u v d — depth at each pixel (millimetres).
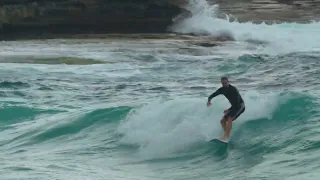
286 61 103312
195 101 58812
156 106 60031
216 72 101125
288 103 59031
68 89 90188
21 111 77000
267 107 58469
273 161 50188
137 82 94750
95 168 52125
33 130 67562
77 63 110375
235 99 53625
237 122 57219
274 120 57781
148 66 107750
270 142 54438
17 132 68438
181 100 59562
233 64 104812
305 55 108250
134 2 154875
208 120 56719
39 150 60500
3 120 75125
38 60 112625
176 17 156125
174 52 120688
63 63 110125
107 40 136875
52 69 105312
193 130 56281
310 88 80750
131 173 50531
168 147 55875
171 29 155125
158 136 57125
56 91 88750
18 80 95750
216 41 136750
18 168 51562
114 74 101688
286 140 54375
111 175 49719
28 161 54625
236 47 128375
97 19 153375
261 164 49812
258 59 107000
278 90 80688
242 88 85438
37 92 88062
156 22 155125
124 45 128625
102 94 86188
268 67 100562
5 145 63781
